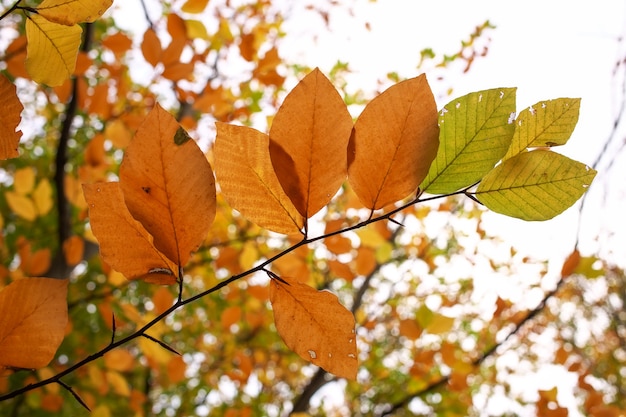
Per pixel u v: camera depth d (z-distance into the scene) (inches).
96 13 18.1
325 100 16.6
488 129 17.0
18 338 17.9
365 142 16.7
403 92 16.6
